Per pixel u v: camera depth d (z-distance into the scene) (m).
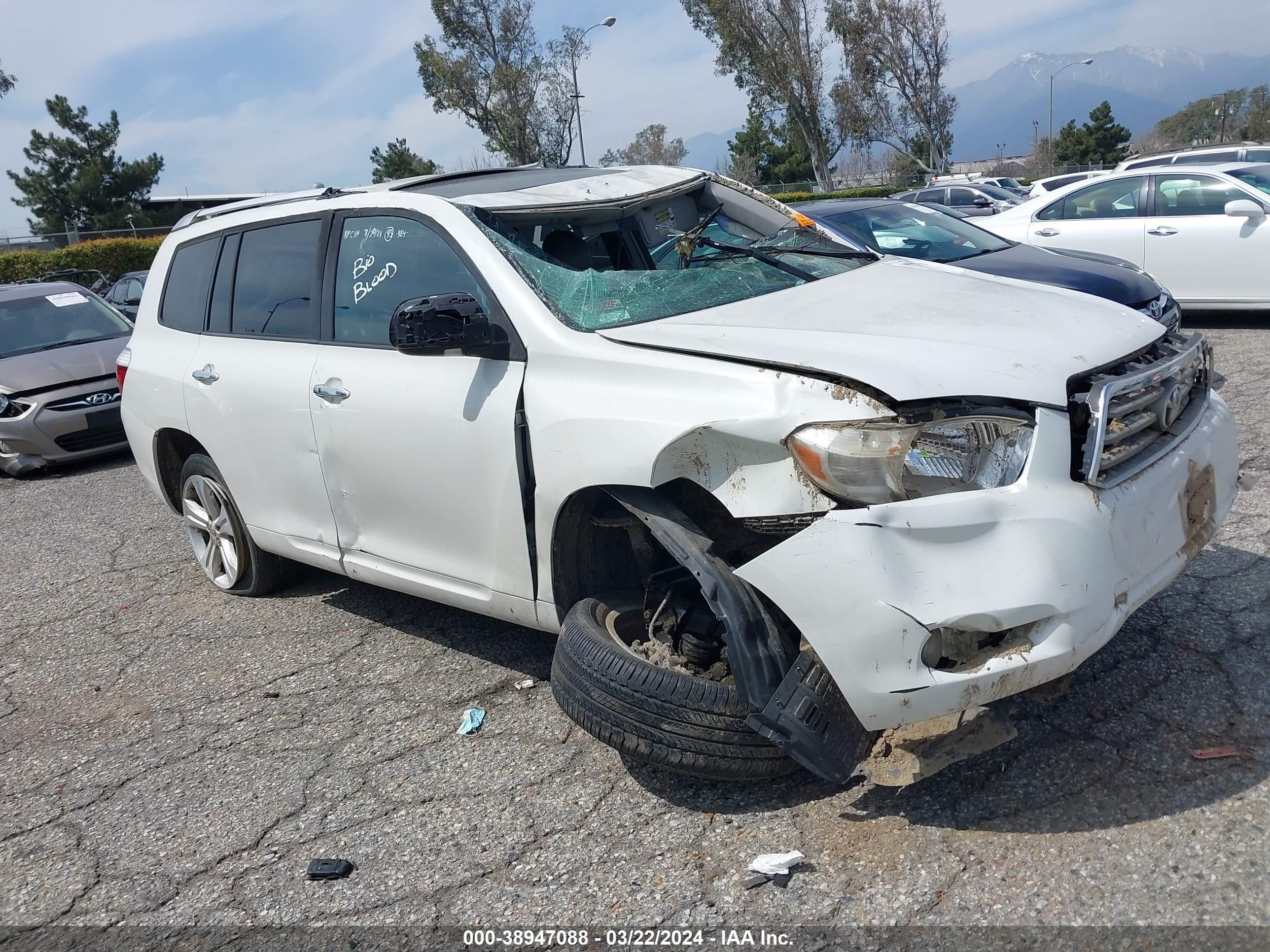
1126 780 2.83
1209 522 3.05
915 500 2.50
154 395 5.01
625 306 3.33
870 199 8.62
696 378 2.82
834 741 2.64
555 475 3.08
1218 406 3.30
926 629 2.47
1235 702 3.12
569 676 2.93
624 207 3.95
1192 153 16.50
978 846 2.65
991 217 11.20
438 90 42.38
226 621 4.99
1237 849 2.50
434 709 3.81
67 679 4.54
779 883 2.62
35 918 2.90
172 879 3.00
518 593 3.42
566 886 2.74
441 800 3.21
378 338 3.80
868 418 2.54
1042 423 2.58
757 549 2.89
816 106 48.00
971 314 3.09
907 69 49.38
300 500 4.27
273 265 4.37
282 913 2.78
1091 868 2.52
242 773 3.54
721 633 2.97
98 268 32.16
